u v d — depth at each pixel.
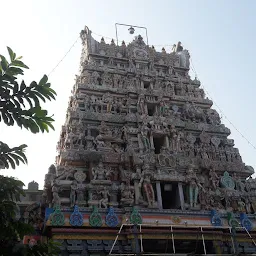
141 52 43.84
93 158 29.62
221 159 34.78
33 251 9.17
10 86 9.29
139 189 28.50
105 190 27.80
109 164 30.39
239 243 27.98
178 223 26.91
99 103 35.75
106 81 38.97
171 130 34.69
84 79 38.44
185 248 28.56
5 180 9.25
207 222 27.86
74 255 23.88
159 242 26.81
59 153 33.50
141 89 37.88
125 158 30.36
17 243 8.95
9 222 9.21
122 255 20.73
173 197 31.00
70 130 32.72
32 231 9.63
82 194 27.28
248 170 34.09
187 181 30.14
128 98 37.38
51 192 27.58
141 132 33.16
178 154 33.03
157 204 28.06
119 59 42.69
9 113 9.28
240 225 28.52
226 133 37.66
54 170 28.75
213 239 26.97
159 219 26.72
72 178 28.47
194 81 43.03
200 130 36.91
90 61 41.25
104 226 25.39
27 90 9.49
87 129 33.12
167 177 29.70
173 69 44.31
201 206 29.45
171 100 39.44
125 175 29.33
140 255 20.42
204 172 32.72
